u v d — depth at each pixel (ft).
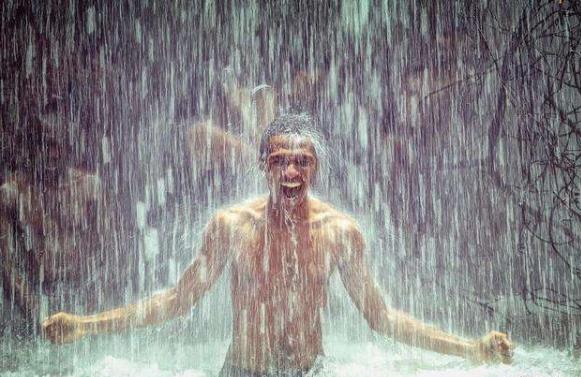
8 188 20.38
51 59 31.24
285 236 10.18
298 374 10.36
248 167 22.74
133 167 25.23
